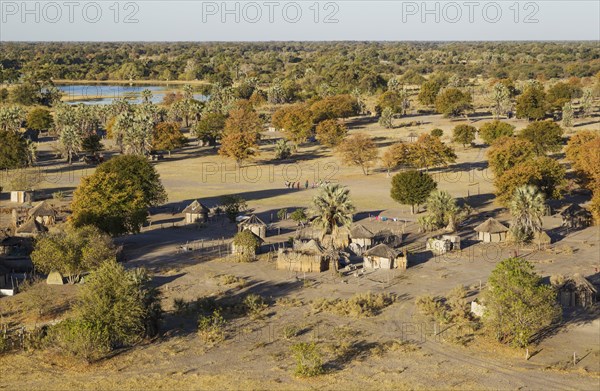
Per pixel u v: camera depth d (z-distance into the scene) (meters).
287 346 62.38
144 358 59.88
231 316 70.31
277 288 79.69
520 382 55.22
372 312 71.12
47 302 72.56
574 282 73.81
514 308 60.91
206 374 56.53
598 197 108.38
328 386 54.38
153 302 66.69
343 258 91.94
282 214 116.75
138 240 102.31
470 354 60.59
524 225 99.38
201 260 91.25
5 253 93.19
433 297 76.06
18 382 55.22
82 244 81.62
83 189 98.44
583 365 58.53
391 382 54.94
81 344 58.12
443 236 99.50
